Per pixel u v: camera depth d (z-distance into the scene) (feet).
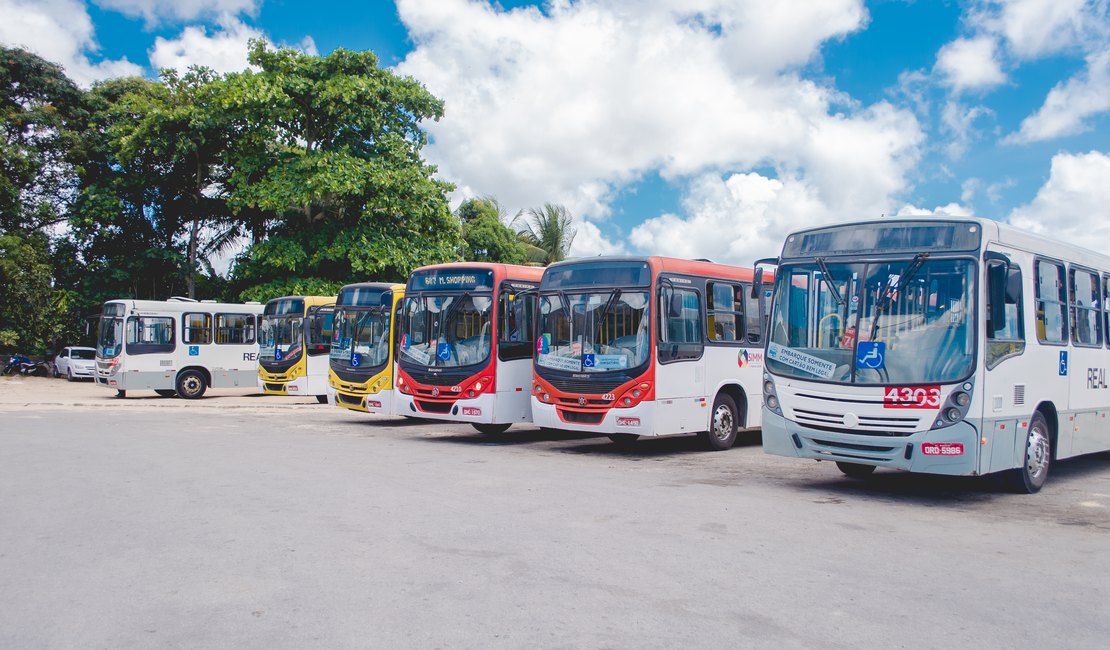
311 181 97.81
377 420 68.74
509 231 144.97
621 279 45.93
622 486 34.22
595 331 46.21
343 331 64.23
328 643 15.88
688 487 34.37
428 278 54.44
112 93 131.23
